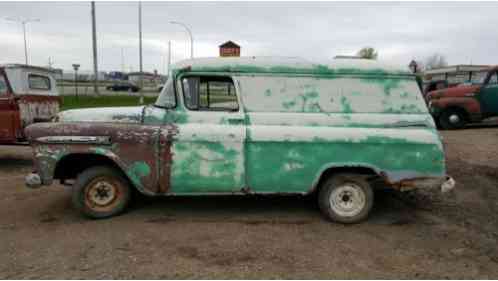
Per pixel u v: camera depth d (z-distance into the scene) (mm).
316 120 4359
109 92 41188
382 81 4465
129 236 4035
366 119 4379
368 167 4355
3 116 7133
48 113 8297
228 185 4348
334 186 4445
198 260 3518
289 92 4406
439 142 4379
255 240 3982
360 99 4438
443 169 4387
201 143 4266
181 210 4891
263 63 4422
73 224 4363
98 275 3217
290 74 4406
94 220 4488
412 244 3957
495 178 6406
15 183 6180
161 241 3924
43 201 5207
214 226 4359
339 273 3316
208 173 4309
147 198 5363
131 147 4266
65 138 4227
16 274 3221
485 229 4395
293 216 4734
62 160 4387
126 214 4699
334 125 4363
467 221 4641
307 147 4309
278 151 4309
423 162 4359
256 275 3256
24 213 4734
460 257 3676
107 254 3613
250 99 4387
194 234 4117
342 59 4559
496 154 8109
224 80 4406
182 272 3291
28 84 7586
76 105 21484
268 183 4355
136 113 4535
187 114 4379
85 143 4246
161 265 3410
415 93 4488
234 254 3650
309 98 4406
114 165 4547
